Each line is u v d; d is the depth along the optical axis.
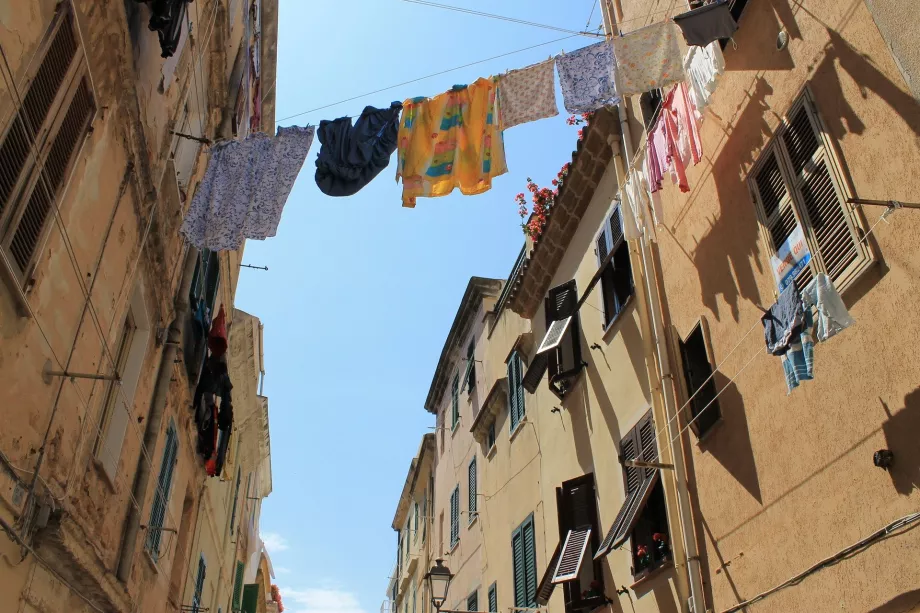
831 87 6.40
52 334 6.31
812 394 6.36
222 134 13.34
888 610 5.20
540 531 13.83
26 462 5.98
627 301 10.88
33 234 5.72
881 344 5.58
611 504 10.85
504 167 7.54
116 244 7.87
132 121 7.82
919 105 5.32
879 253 5.66
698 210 8.73
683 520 8.28
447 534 22.88
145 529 9.76
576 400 12.83
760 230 7.33
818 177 6.49
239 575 27.05
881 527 5.38
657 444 9.21
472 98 7.81
